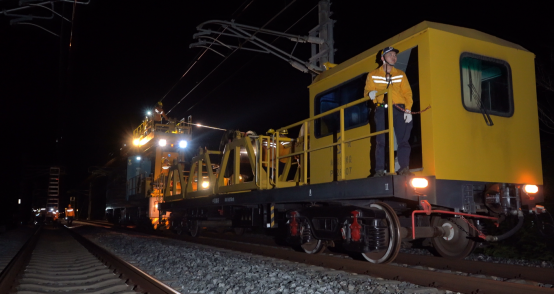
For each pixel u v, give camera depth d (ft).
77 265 28.30
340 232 24.39
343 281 19.22
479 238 24.40
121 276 22.56
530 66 25.93
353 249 23.43
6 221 95.40
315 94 30.22
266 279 19.77
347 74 27.22
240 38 47.80
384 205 22.95
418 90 23.44
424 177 20.75
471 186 22.04
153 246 36.09
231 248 34.83
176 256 29.09
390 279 20.08
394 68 22.34
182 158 55.16
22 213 132.87
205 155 41.37
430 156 21.31
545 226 24.21
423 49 22.30
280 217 32.58
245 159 39.52
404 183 20.17
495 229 30.37
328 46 45.44
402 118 21.95
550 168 35.70
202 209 43.42
